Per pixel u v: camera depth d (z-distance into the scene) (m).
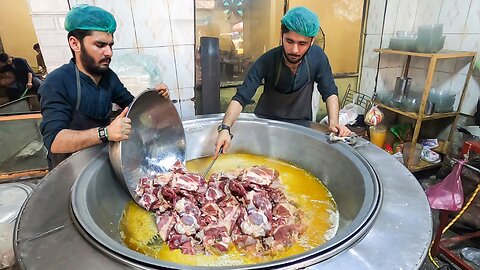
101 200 1.20
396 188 1.11
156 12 2.16
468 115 2.71
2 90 2.47
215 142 1.64
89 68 1.46
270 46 2.80
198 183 1.27
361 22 3.08
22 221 0.93
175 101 2.45
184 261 1.00
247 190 1.25
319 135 1.57
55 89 1.38
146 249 1.05
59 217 0.95
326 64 1.83
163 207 1.23
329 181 1.43
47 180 1.16
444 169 2.86
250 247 1.04
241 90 1.71
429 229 0.90
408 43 2.69
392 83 3.22
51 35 1.99
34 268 0.76
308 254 0.78
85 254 0.80
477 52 2.56
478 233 2.06
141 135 1.41
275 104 1.95
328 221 1.19
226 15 2.64
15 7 2.98
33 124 2.30
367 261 0.78
